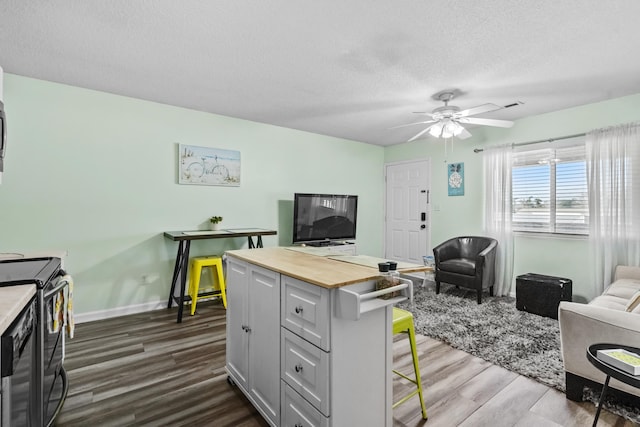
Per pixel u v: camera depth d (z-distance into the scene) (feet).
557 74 8.74
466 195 15.26
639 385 3.93
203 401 6.19
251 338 5.97
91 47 7.42
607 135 10.72
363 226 18.25
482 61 7.98
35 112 9.35
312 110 12.06
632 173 10.27
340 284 4.18
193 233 11.16
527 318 10.55
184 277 10.48
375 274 4.75
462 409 5.94
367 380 4.69
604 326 5.67
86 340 8.83
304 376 4.60
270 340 5.40
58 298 4.80
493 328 9.68
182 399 6.24
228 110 12.17
